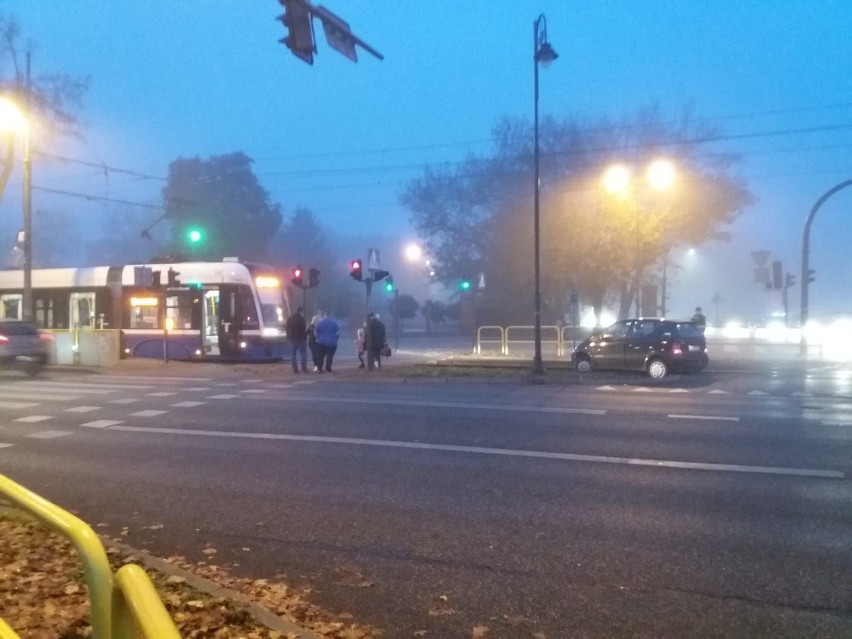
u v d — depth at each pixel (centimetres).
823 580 657
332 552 745
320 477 1045
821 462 1108
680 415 1527
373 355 2647
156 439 1331
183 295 2983
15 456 1201
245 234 6731
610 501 912
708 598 621
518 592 638
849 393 1906
